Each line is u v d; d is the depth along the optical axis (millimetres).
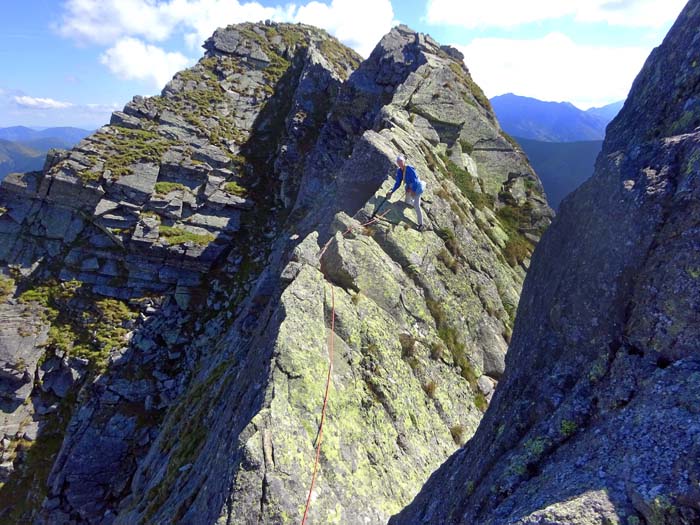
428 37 53500
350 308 16859
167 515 14406
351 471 12117
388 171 25234
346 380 14383
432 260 22344
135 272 49438
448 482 7949
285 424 11820
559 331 7035
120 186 51094
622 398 5516
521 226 34875
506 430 6848
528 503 5230
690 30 7750
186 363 44844
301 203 50250
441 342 19797
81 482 37312
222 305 49125
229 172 59031
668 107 7480
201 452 16453
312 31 88375
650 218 6156
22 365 42250
